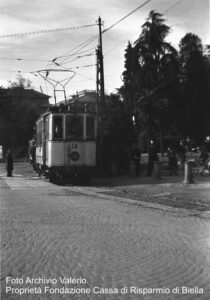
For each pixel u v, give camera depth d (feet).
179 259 30.53
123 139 124.16
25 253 32.35
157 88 177.06
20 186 96.12
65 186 96.43
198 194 70.33
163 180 95.25
